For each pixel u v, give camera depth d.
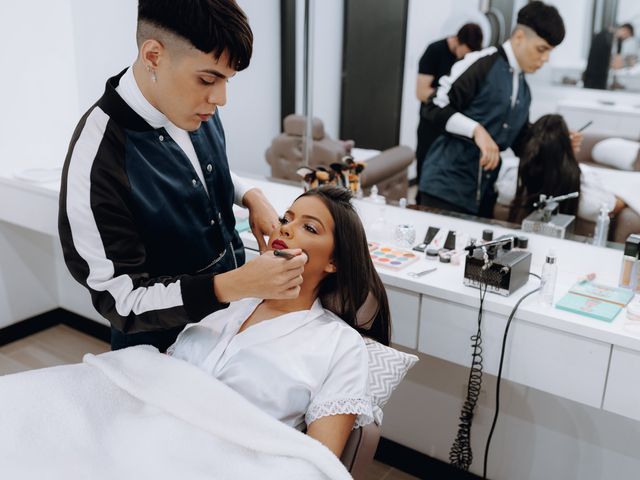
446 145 2.01
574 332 1.57
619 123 1.73
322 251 1.35
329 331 1.33
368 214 2.23
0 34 2.53
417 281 1.79
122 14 2.53
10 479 1.13
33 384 1.29
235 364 1.33
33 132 2.68
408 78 2.02
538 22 1.77
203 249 1.45
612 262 1.85
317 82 2.21
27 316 2.95
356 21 2.06
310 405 1.26
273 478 1.10
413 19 1.96
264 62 2.30
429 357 2.06
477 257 1.73
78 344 2.92
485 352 1.73
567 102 1.79
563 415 1.87
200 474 1.13
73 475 1.14
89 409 1.27
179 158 1.37
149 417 1.25
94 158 1.27
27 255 2.88
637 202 1.75
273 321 1.36
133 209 1.31
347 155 2.21
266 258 1.17
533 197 1.92
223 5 1.13
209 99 1.21
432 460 2.14
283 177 2.39
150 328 1.26
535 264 1.97
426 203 2.11
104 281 1.26
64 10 2.50
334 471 1.10
